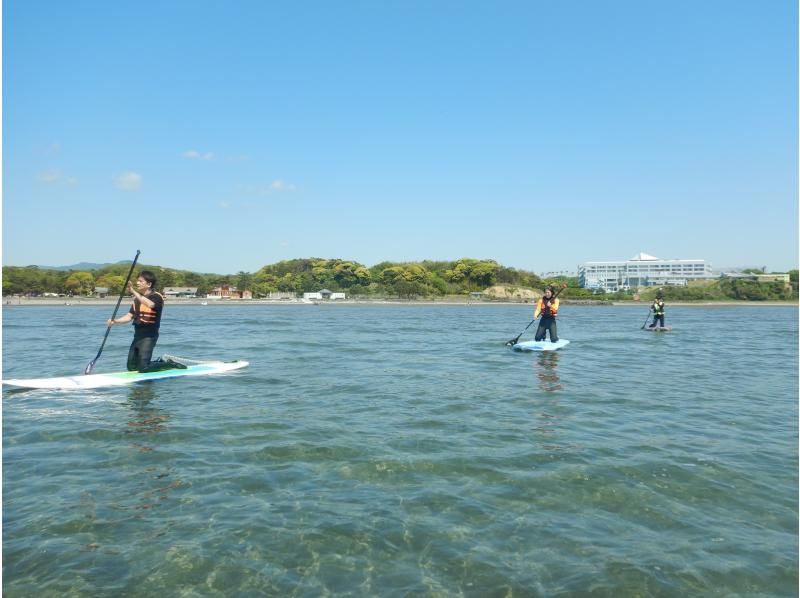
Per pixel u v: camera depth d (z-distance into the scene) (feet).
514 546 15.07
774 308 353.92
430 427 26.89
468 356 57.41
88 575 13.50
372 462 21.59
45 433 25.54
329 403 32.53
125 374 40.73
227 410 30.48
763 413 30.71
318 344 71.36
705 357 59.41
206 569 13.83
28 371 45.93
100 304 281.13
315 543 15.15
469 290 436.35
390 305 357.20
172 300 362.74
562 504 17.78
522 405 32.24
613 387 38.63
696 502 18.03
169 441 24.31
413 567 14.01
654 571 13.87
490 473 20.47
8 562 14.03
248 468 20.86
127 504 17.53
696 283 490.08
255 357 55.93
